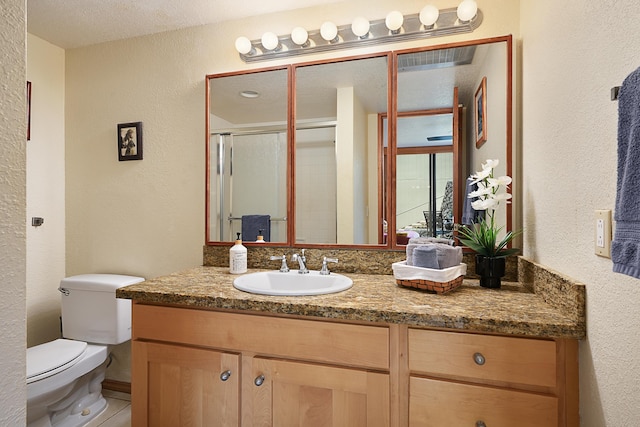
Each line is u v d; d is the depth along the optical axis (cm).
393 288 141
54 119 222
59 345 183
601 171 85
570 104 102
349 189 177
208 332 131
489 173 142
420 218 168
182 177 206
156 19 196
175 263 207
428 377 109
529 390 102
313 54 184
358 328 115
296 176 185
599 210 86
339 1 179
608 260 83
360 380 114
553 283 112
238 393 128
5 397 45
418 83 168
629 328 74
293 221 185
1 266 44
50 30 206
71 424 186
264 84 190
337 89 179
